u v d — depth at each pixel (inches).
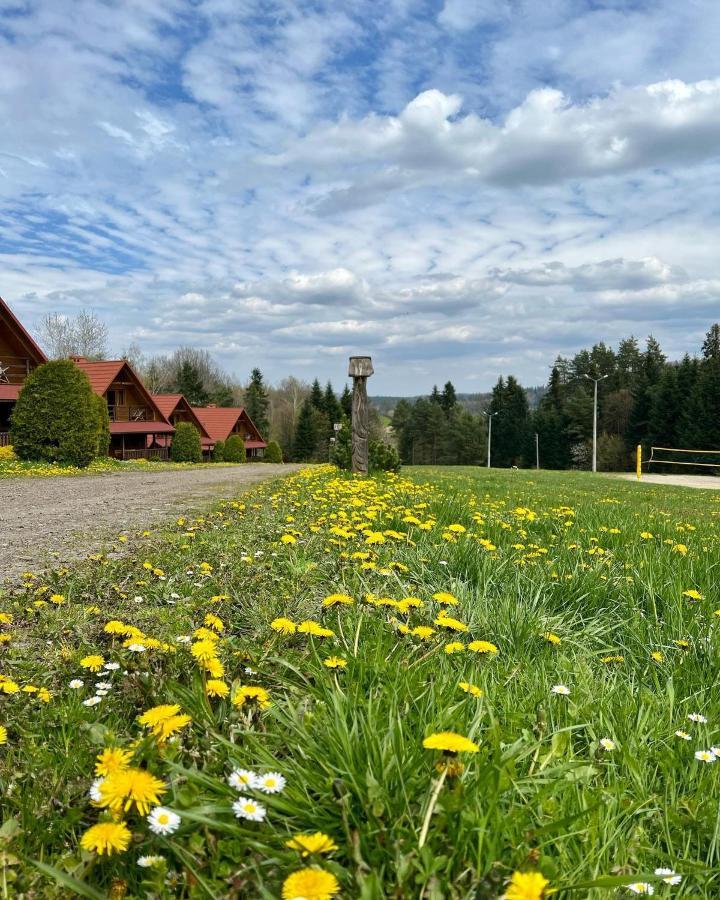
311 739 71.0
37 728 80.6
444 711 76.6
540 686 97.4
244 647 108.1
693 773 76.4
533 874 44.6
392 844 52.9
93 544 240.5
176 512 349.4
